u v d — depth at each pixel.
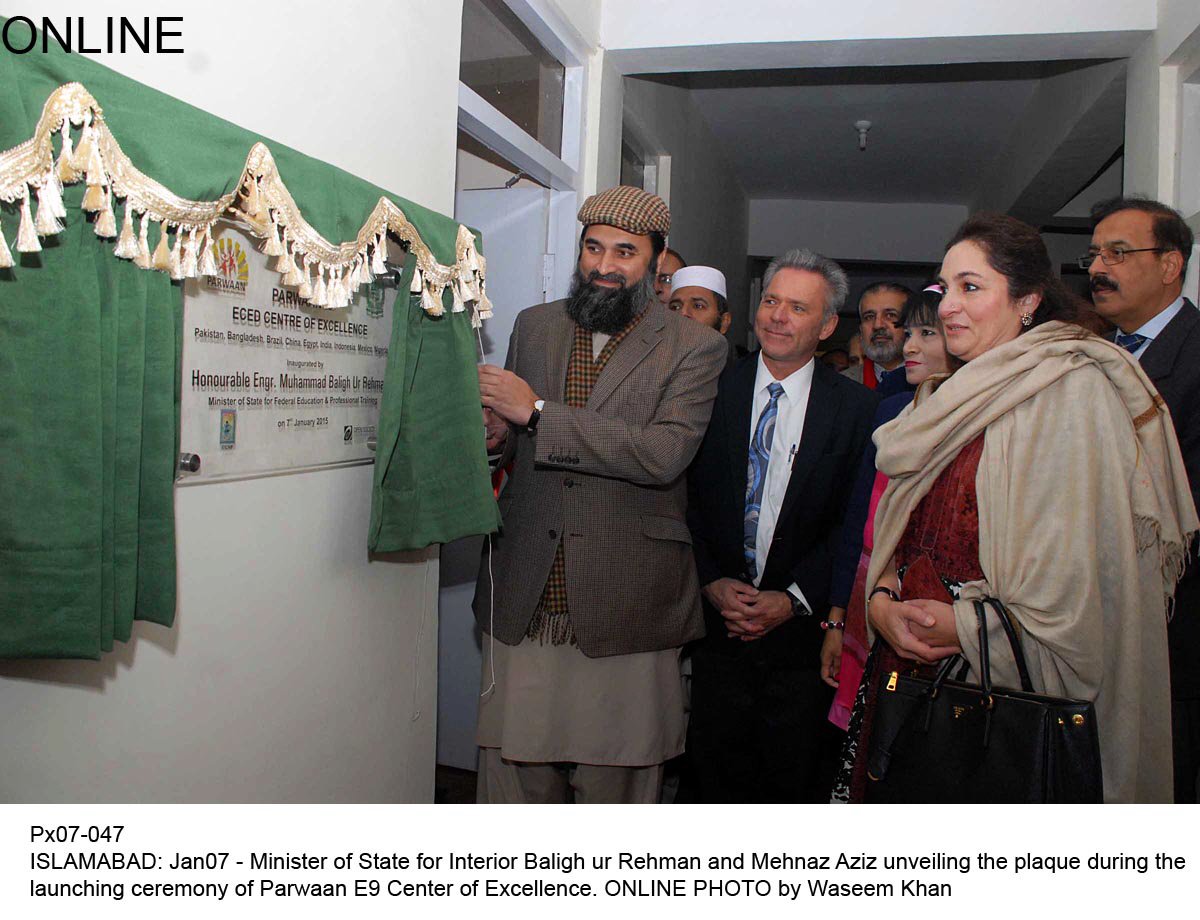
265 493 1.48
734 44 3.19
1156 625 1.44
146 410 1.13
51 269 0.99
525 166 2.81
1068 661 1.36
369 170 1.70
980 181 6.71
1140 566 1.44
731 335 6.75
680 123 4.73
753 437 2.28
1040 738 1.33
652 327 2.02
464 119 2.31
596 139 3.25
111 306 1.06
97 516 1.02
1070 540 1.36
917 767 1.42
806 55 3.29
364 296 1.72
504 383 1.85
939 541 1.54
